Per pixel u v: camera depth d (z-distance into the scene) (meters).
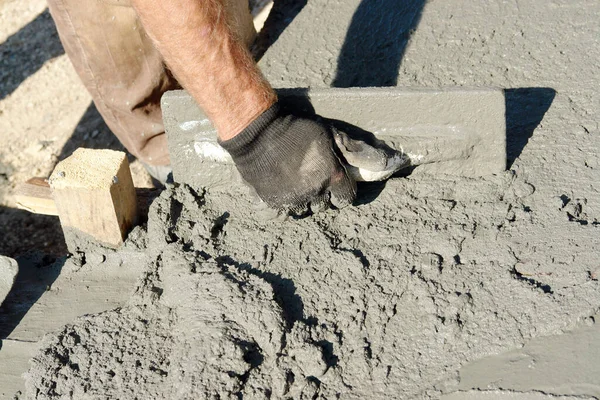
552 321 0.87
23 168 1.46
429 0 1.17
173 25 0.85
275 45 1.18
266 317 0.90
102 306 0.98
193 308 0.91
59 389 0.90
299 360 0.88
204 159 1.00
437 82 1.09
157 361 0.90
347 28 1.17
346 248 0.95
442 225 0.95
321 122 0.94
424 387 0.86
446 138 0.97
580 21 1.11
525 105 1.04
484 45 1.11
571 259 0.90
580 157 0.98
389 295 0.91
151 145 1.21
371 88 0.96
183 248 0.97
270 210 0.95
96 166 1.00
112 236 1.01
